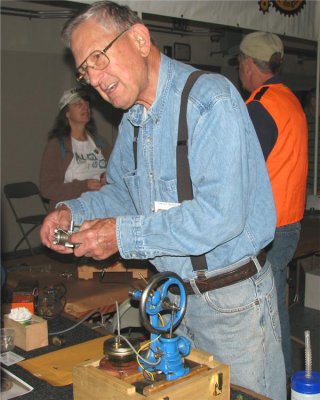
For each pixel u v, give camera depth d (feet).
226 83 3.93
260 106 6.98
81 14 3.73
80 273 7.00
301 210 7.61
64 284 6.49
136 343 3.50
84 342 4.61
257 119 6.91
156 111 4.09
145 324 3.26
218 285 4.23
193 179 3.96
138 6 8.79
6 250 17.71
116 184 5.06
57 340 4.55
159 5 9.14
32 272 7.43
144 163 4.37
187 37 20.63
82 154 10.23
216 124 3.72
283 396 4.60
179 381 3.26
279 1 11.73
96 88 3.88
